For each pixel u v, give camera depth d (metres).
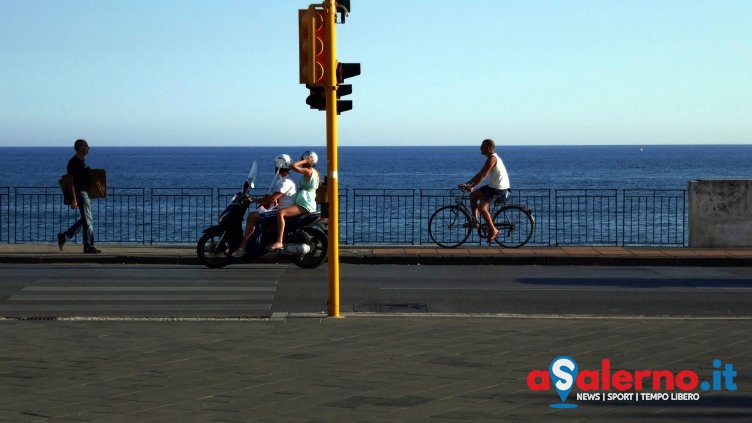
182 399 7.31
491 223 18.58
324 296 13.27
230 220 16.22
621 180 83.69
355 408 7.04
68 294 13.48
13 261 17.31
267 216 16.08
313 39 10.73
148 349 9.22
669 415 6.87
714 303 12.83
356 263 17.47
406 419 6.74
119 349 9.23
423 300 13.02
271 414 6.87
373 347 9.27
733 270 16.52
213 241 16.39
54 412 6.93
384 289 14.03
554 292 13.79
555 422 6.68
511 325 10.49
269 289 13.91
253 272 15.91
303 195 16.17
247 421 6.69
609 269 16.67
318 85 10.87
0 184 79.19
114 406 7.11
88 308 12.28
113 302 12.77
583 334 9.91
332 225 11.15
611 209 48.56
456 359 8.72
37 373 8.21
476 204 18.77
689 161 172.25
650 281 15.02
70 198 17.55
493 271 16.33
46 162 171.50
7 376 8.10
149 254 17.47
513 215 18.78
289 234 16.14
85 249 17.73
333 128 10.92
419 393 7.49
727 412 6.95
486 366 8.44
